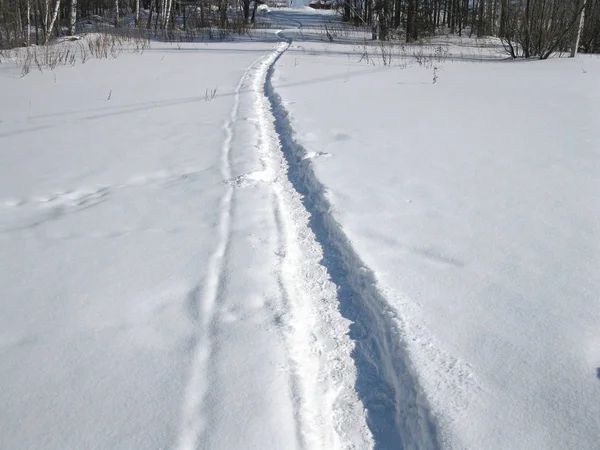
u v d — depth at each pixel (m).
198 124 6.68
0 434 1.88
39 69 11.99
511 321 2.48
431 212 3.75
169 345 2.38
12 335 2.46
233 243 3.39
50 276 2.99
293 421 1.96
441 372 2.14
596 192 4.03
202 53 16.67
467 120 6.66
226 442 1.84
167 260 3.17
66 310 2.66
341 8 38.03
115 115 7.30
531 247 3.19
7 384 2.13
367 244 3.28
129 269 3.06
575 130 5.97
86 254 3.25
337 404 2.17
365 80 10.49
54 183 4.55
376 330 2.57
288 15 45.00
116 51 16.86
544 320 2.47
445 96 8.52
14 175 4.76
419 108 7.50
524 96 8.38
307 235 3.64
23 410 2.00
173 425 1.92
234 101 8.22
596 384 2.05
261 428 1.91
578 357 2.21
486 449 1.78
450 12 32.78
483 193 4.09
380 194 4.11
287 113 7.11
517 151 5.18
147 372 2.21
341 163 4.90
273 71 11.67
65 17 35.94
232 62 13.85
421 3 25.53
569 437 1.81
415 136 5.87
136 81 10.42
